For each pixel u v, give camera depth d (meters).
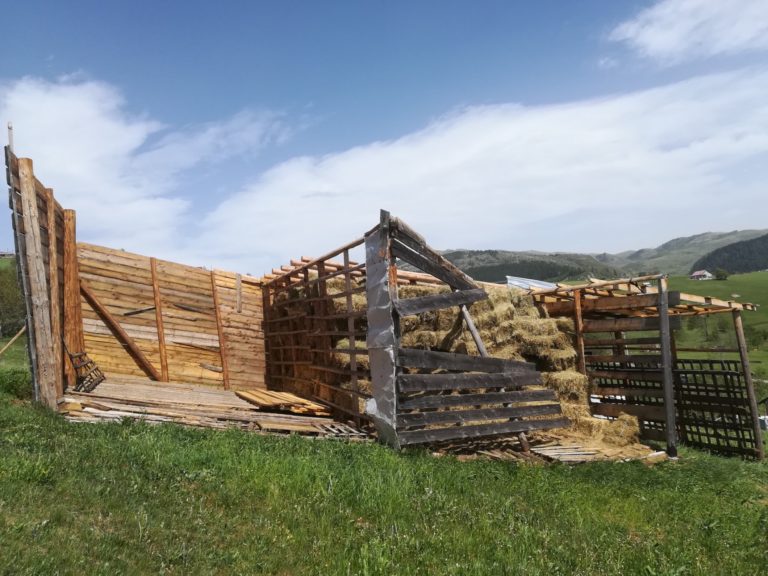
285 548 4.03
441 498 5.69
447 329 12.09
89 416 7.87
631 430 11.43
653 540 5.17
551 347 12.94
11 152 8.23
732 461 11.02
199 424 8.45
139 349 13.32
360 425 10.52
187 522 4.14
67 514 3.67
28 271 8.29
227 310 15.38
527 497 6.51
